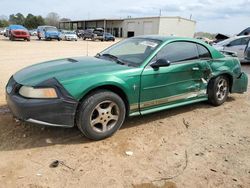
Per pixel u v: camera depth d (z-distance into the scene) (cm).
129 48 502
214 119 521
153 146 401
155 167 346
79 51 1883
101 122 402
